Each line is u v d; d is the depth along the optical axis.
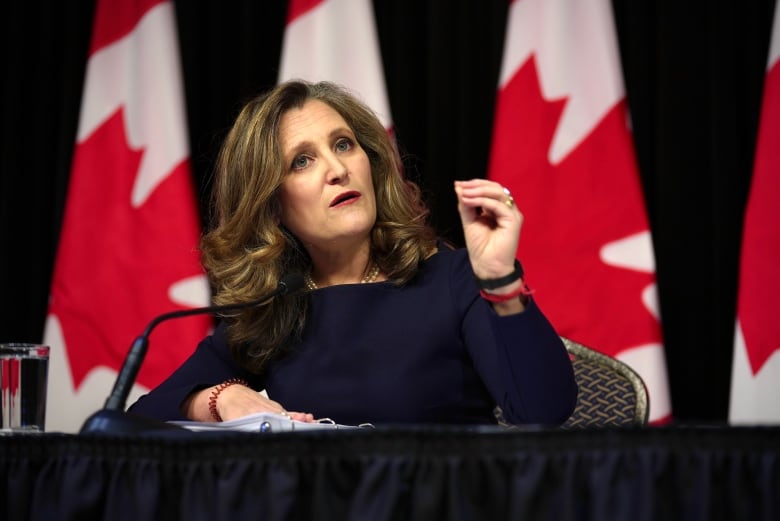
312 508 3.07
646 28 9.24
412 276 5.49
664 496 3.01
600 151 8.51
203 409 5.05
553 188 8.55
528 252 8.49
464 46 9.50
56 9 10.53
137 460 3.23
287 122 5.57
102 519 3.30
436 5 9.55
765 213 8.02
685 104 8.95
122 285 9.17
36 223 10.38
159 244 9.18
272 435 3.12
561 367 4.39
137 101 9.51
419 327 5.29
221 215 5.83
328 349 5.37
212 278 5.77
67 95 10.23
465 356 5.29
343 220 5.39
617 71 8.62
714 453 3.00
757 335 7.91
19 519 3.37
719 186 8.70
